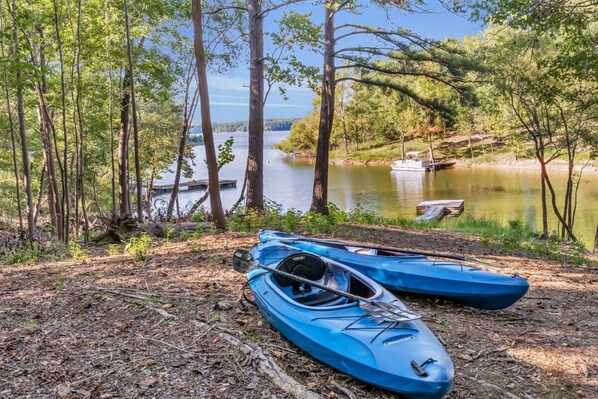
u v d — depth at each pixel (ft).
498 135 196.13
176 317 21.49
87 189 104.17
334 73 59.67
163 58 69.00
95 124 73.87
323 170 61.16
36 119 81.25
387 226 59.21
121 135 67.67
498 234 59.72
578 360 20.16
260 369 17.02
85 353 18.04
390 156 257.14
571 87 61.11
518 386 17.87
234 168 273.33
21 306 23.13
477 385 17.69
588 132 65.72
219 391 15.70
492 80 58.18
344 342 16.76
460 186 152.56
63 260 35.17
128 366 17.07
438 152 246.06
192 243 37.73
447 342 21.22
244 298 24.14
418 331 17.26
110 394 15.28
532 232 66.08
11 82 40.98
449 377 14.87
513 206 112.37
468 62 54.39
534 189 137.49
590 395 17.47
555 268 38.32
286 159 318.24
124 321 21.15
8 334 19.62
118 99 66.39
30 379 16.08
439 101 60.70
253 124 56.49
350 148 299.17
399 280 26.11
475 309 25.96
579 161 177.88
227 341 19.13
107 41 55.52
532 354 20.62
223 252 34.60
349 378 17.08
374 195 142.31
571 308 27.14
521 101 64.69
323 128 60.23
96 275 28.89
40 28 49.60
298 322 18.33
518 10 39.78
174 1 63.62
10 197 97.76
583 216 96.07
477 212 106.93
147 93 67.72
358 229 52.75
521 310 26.55
